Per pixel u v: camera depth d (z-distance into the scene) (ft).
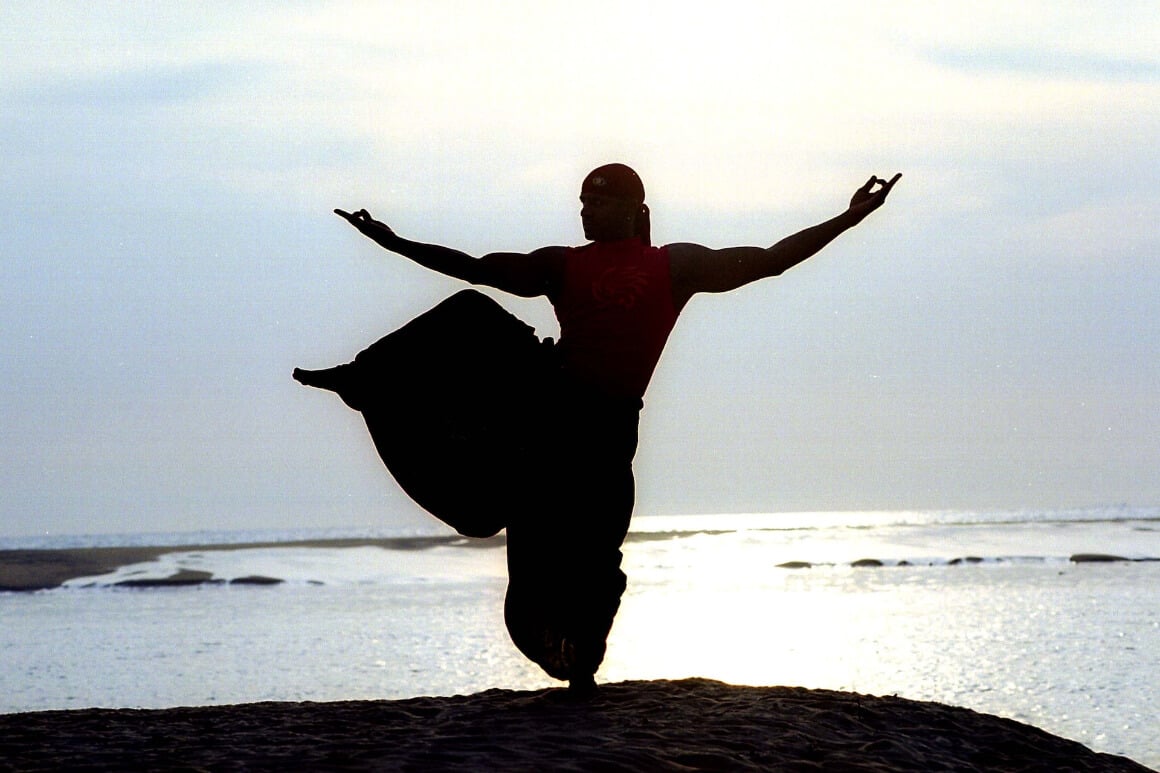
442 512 18.34
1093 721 50.52
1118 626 86.53
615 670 65.05
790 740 17.90
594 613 18.53
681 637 82.28
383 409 18.24
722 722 18.58
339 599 121.90
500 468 18.19
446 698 21.13
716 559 172.96
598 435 17.94
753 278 17.81
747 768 16.33
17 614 113.29
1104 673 64.49
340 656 75.56
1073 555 169.07
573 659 18.92
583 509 18.07
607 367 17.87
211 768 15.74
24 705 57.88
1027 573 139.54
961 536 231.09
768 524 322.14
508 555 18.56
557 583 18.26
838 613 98.43
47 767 15.98
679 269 17.87
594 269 17.89
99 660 76.59
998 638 80.28
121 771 15.75
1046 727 49.08
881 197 17.81
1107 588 118.01
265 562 186.91
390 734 17.62
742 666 67.05
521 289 18.12
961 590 118.83
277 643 83.51
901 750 18.19
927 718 20.59
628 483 18.33
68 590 143.33
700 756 16.47
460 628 90.99
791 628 87.61
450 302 18.35
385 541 252.83
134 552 220.43
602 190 17.89
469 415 18.20
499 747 16.42
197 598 128.16
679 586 128.88
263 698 58.65
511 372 18.17
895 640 79.77
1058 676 63.41
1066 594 112.37
